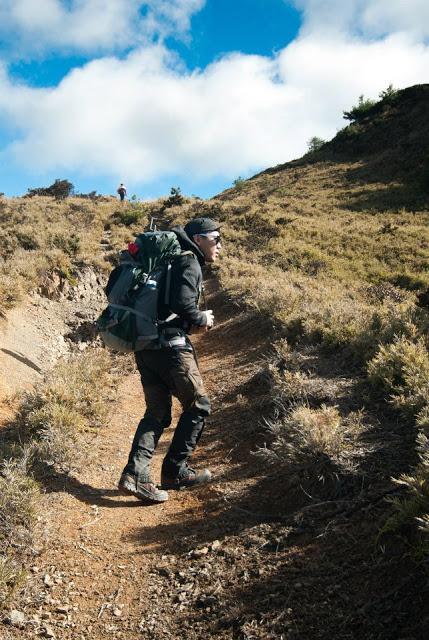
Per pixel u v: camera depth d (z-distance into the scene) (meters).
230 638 2.46
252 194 45.16
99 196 39.88
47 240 15.55
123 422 5.80
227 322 10.87
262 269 17.86
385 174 43.50
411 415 3.86
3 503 3.41
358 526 2.94
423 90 54.62
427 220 31.53
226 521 3.45
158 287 3.64
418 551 2.47
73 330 10.05
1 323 8.07
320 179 46.47
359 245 25.28
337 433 3.66
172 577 2.99
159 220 30.42
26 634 2.59
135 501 4.04
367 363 4.91
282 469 3.88
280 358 6.28
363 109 57.81
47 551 3.28
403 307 7.96
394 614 2.29
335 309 7.43
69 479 4.21
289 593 2.60
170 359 3.77
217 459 4.54
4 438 4.76
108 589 2.97
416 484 2.79
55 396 5.55
